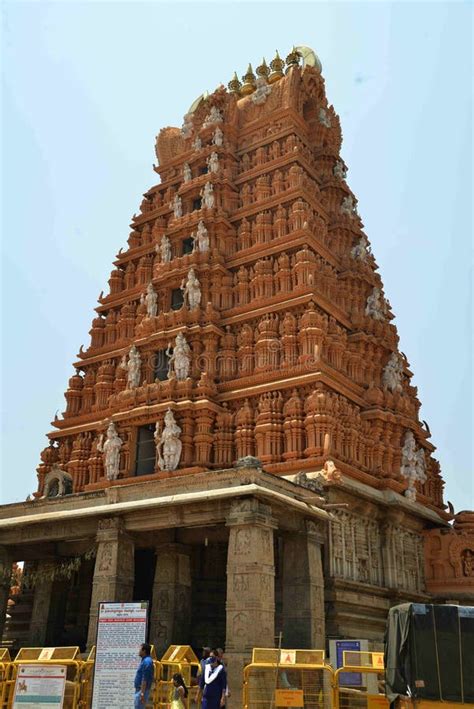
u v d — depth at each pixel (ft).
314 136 158.71
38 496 140.67
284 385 112.16
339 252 143.64
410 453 121.39
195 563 102.68
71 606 112.57
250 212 141.38
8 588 92.22
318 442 103.45
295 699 55.52
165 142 169.78
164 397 121.29
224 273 135.13
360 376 124.57
